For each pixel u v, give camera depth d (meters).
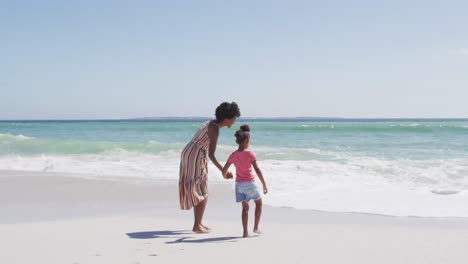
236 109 5.27
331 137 26.16
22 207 7.07
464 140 22.30
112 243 4.71
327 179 10.08
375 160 13.42
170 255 4.24
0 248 4.46
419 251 4.42
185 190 5.28
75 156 15.56
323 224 5.83
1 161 14.09
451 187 9.17
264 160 13.39
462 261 4.07
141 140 25.72
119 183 9.56
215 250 4.45
